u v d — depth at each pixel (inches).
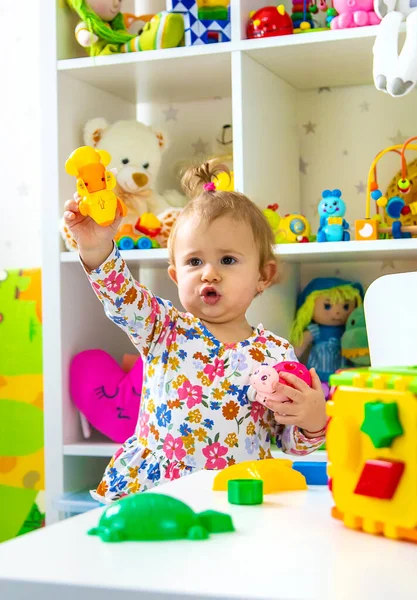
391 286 38.3
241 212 48.4
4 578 14.2
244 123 61.6
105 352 68.8
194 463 45.8
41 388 73.3
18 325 74.0
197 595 13.1
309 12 66.4
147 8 78.2
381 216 69.1
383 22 45.1
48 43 66.1
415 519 16.2
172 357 47.3
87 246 40.4
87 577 14.0
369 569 14.3
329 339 69.6
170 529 16.6
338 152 74.1
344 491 17.8
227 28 63.6
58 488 65.4
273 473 22.6
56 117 65.7
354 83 73.0
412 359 37.5
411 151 72.1
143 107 79.9
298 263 73.1
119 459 47.7
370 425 17.0
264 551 15.6
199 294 47.2
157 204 71.3
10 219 82.4
